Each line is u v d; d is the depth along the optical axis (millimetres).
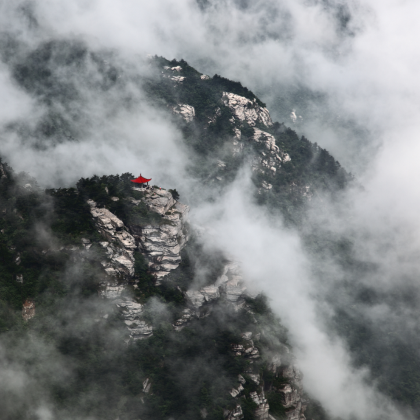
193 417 115125
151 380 119500
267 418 126438
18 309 118812
